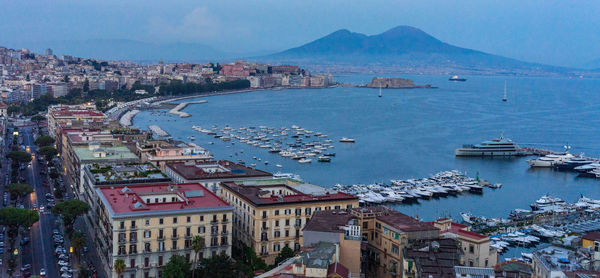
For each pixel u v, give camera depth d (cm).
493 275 16288
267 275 17525
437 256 17800
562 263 16488
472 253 18988
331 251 17712
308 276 16362
